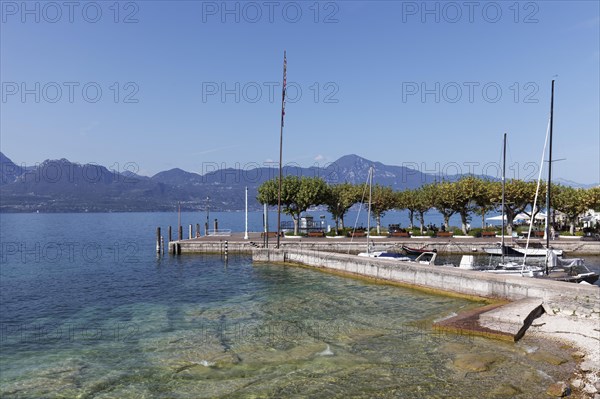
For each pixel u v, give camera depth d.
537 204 58.00
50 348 17.55
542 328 17.55
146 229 125.69
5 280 37.09
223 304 25.94
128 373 14.33
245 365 14.66
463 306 24.05
